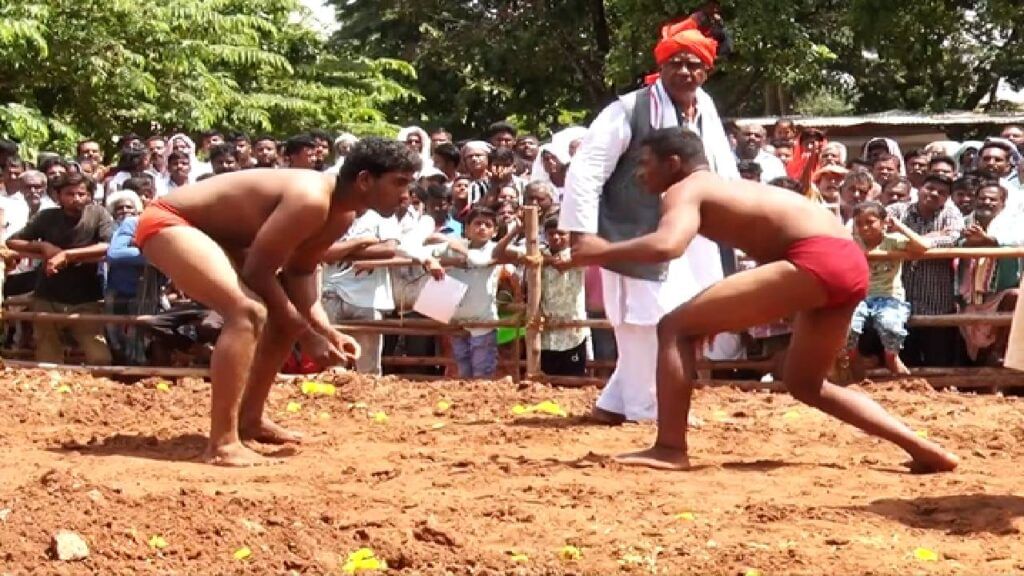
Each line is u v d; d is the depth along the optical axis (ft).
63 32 62.18
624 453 24.79
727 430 28.60
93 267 39.17
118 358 38.52
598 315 37.50
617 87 83.76
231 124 69.97
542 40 96.48
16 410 30.63
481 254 36.32
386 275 37.60
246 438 26.84
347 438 27.63
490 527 20.20
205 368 37.06
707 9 30.30
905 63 90.63
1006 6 84.33
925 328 36.70
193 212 24.95
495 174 41.60
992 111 93.97
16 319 38.37
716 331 24.00
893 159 42.04
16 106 58.85
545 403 31.30
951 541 19.63
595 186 28.55
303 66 80.59
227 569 18.04
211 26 68.44
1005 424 29.63
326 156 43.01
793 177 42.50
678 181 24.27
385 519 20.27
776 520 20.70
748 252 23.86
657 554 18.81
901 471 24.45
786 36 79.36
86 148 47.80
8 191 43.83
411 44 101.86
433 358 37.99
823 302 23.38
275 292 24.68
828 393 24.38
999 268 36.09
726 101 89.45
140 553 18.51
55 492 20.81
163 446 26.53
